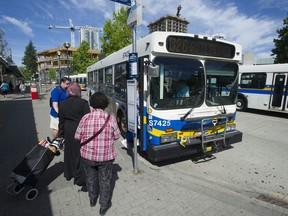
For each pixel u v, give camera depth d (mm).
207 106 4527
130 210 2867
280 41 18141
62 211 2852
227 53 4727
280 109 10555
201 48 4344
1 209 2893
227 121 4906
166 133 4078
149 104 3979
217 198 3209
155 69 3623
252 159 4949
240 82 12570
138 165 4398
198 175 4094
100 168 2734
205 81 4469
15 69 32938
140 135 4363
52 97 4531
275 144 6117
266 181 3898
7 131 7039
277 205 3105
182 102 4250
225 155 5195
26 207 2939
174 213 2818
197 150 4414
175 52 4059
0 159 4645
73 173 3268
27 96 22406
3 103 15352
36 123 8305
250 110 13078
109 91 7777
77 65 31875
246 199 3207
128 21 3889
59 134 3305
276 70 10625
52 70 67938
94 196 2900
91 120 2615
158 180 3736
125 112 5867
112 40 18859
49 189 3408
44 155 3215
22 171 3031
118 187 3467
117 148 5527
